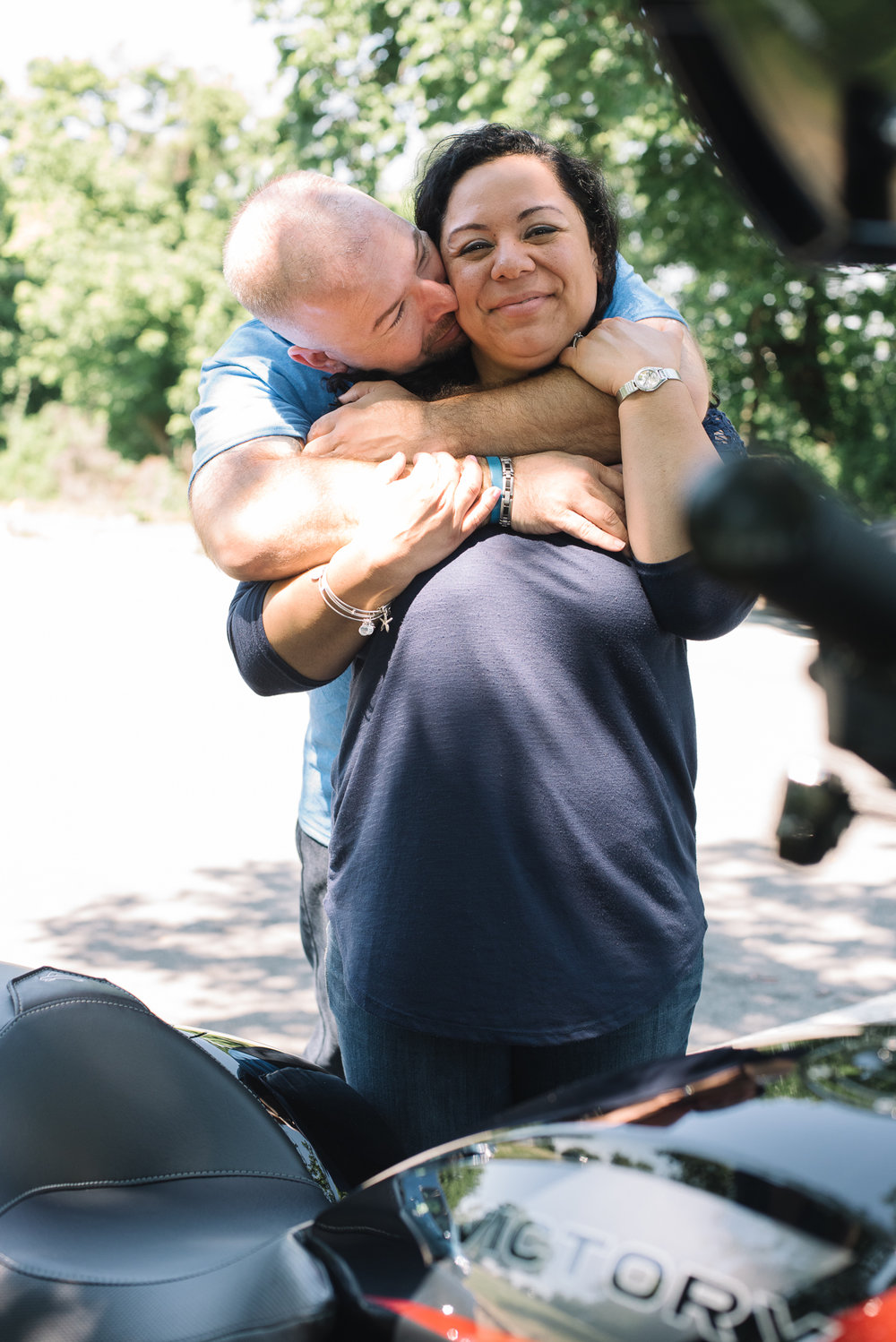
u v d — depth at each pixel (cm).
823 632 45
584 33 1076
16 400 3725
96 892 462
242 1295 105
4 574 1644
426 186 164
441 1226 97
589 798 144
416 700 146
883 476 1139
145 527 2894
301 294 155
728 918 434
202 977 388
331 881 157
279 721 757
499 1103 151
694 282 1326
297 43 1334
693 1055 106
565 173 160
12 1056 132
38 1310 107
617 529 149
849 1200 83
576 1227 90
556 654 144
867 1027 103
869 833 520
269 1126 140
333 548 152
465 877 143
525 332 157
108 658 977
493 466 153
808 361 1291
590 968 144
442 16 1219
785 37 47
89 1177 127
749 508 42
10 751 672
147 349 3164
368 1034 155
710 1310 82
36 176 3198
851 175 49
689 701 160
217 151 3272
